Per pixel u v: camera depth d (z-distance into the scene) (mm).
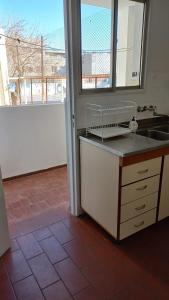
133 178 1670
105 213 1866
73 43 1713
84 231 2014
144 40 2184
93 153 1847
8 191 2748
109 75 2090
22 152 3096
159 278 1527
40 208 2381
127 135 1989
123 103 2217
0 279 1527
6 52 3199
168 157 1842
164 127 2436
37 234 1972
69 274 1562
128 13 2287
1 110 2799
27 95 3502
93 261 1675
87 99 1971
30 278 1531
